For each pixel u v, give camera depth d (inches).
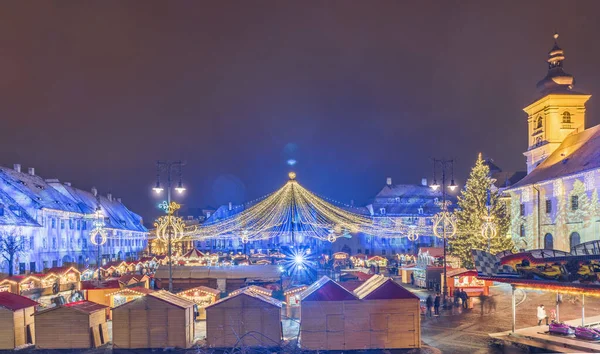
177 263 2888.8
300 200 3063.5
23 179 3284.9
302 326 1114.7
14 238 2610.7
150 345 1129.4
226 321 1129.4
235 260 2997.0
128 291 1492.4
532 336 1161.4
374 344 1112.8
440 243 4271.7
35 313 1143.6
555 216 2228.1
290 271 2165.4
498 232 2640.3
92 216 3570.4
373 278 1326.3
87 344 1140.5
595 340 1096.2
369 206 4601.4
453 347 1117.7
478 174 2787.9
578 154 2182.6
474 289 1851.6
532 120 2716.5
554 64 2608.3
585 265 1007.0
